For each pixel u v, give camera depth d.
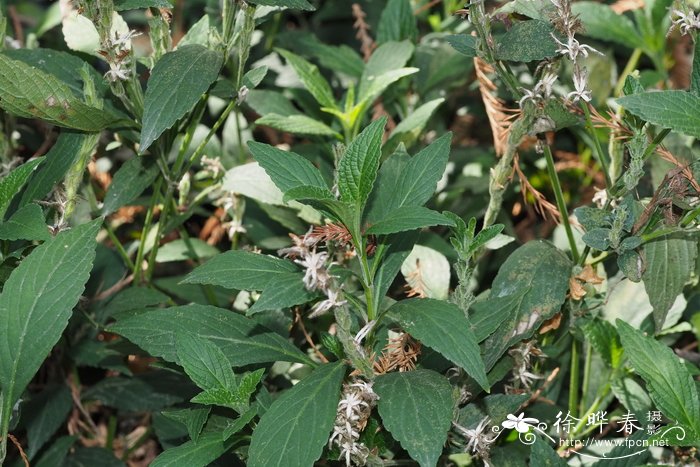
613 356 1.06
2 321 0.96
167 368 1.00
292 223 1.13
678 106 0.94
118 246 1.12
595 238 0.99
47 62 1.07
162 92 0.98
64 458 1.11
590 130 1.01
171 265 1.29
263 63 1.28
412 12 1.21
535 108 1.00
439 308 0.92
